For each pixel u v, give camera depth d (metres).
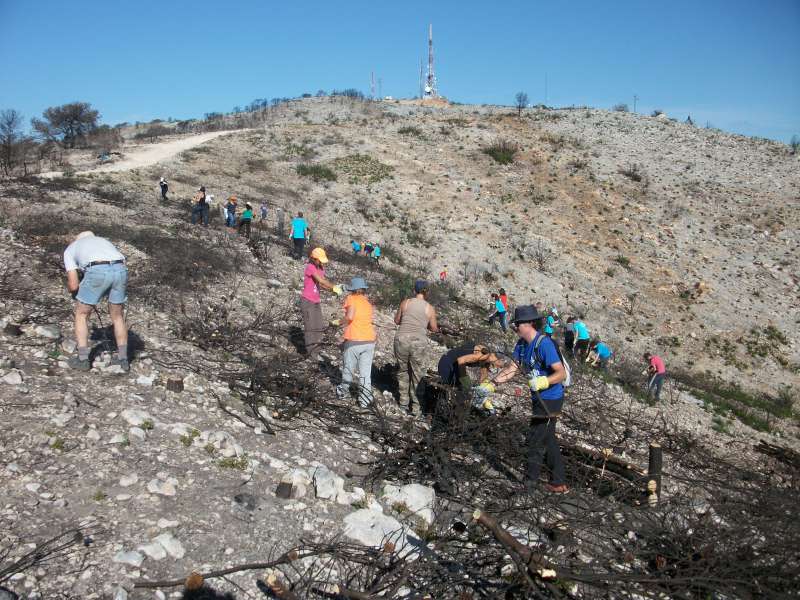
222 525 3.58
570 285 25.83
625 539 4.41
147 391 5.12
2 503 3.29
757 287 27.62
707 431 11.55
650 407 11.82
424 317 6.47
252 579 3.21
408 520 4.18
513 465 5.22
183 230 15.08
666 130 46.91
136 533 3.32
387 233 27.66
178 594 2.99
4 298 6.59
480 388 5.77
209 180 29.84
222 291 9.95
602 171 38.16
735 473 6.87
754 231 31.92
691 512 4.68
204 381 5.69
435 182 34.81
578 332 14.67
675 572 3.92
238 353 6.89
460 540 3.94
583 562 3.91
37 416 4.18
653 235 31.09
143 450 4.14
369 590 3.22
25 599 2.72
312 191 31.77
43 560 2.96
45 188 18.70
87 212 15.45
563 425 7.68
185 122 66.62
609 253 29.09
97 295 5.14
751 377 22.00
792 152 43.25
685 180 37.62
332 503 4.11
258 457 4.50
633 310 25.06
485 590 3.56
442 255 26.28
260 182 31.72
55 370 5.04
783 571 3.94
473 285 24.14
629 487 5.10
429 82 68.19
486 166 37.84
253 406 5.34
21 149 39.16
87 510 3.42
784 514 4.45
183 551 3.28
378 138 42.28
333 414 5.78
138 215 16.62
